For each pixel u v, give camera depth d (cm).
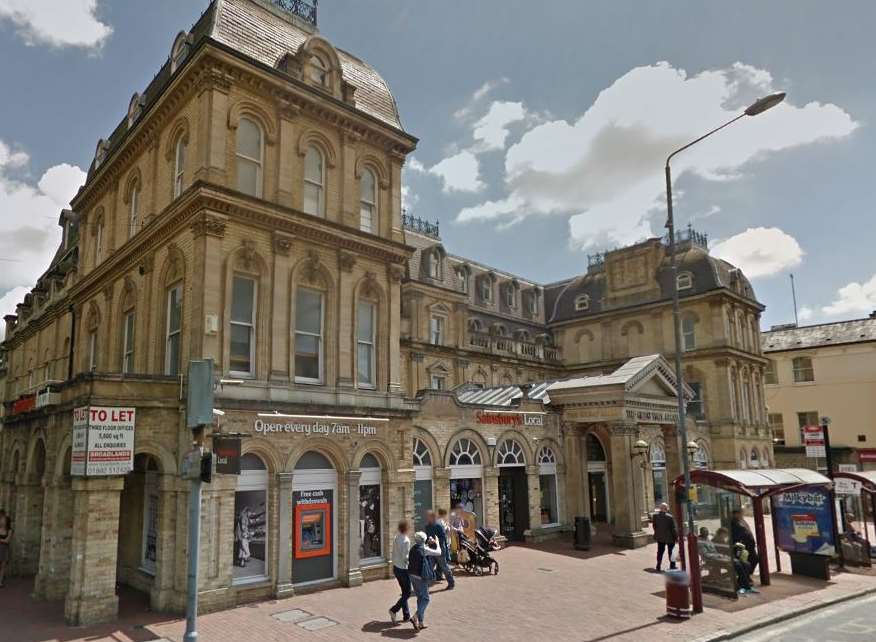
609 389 2375
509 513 2362
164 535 1420
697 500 1548
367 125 1961
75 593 1302
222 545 1421
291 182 1756
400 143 2059
